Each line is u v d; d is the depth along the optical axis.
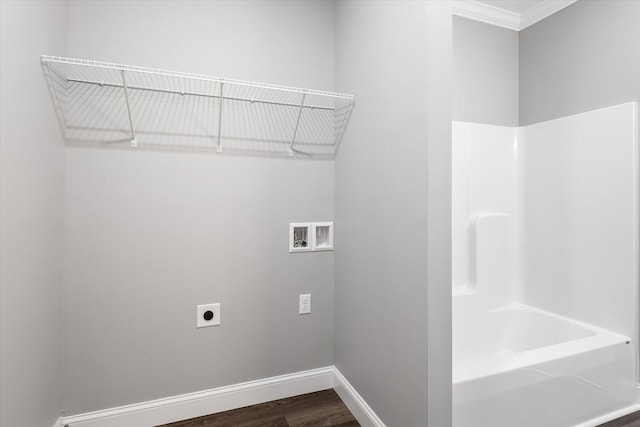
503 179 2.37
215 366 1.73
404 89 1.29
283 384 1.86
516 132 2.42
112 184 1.54
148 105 1.59
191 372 1.68
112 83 1.53
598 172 1.92
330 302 1.97
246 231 1.78
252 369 1.80
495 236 2.29
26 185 1.15
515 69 2.46
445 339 1.19
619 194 1.82
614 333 1.83
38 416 1.26
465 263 2.26
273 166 1.83
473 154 2.27
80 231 1.49
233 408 1.75
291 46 1.87
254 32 1.78
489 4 2.27
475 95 2.31
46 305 1.31
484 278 2.25
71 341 1.48
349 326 1.77
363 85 1.62
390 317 1.39
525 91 2.41
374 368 1.51
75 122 1.48
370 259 1.55
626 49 1.83
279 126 1.84
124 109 1.55
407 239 1.27
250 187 1.79
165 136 1.62
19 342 1.12
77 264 1.48
